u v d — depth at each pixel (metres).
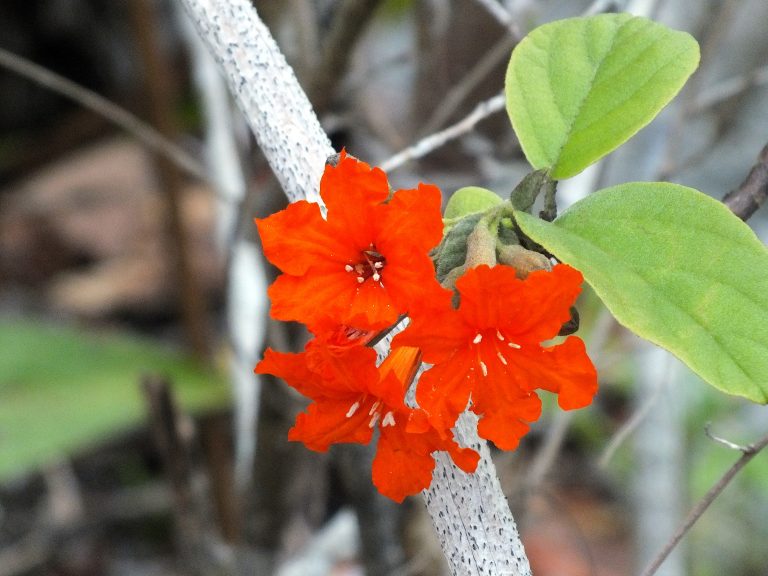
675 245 0.41
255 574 0.75
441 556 0.69
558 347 0.39
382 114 0.83
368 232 0.40
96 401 0.80
